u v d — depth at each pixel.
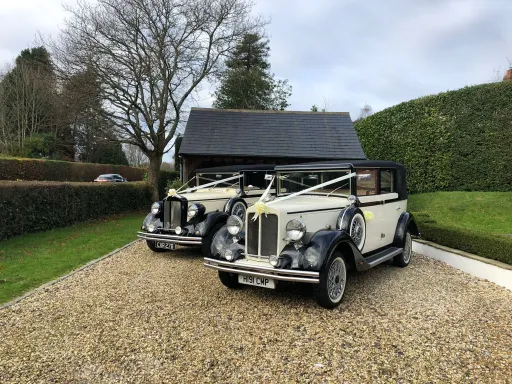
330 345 3.38
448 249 6.70
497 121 12.40
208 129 15.50
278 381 2.80
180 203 6.97
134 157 55.69
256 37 25.70
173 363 3.08
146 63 14.45
